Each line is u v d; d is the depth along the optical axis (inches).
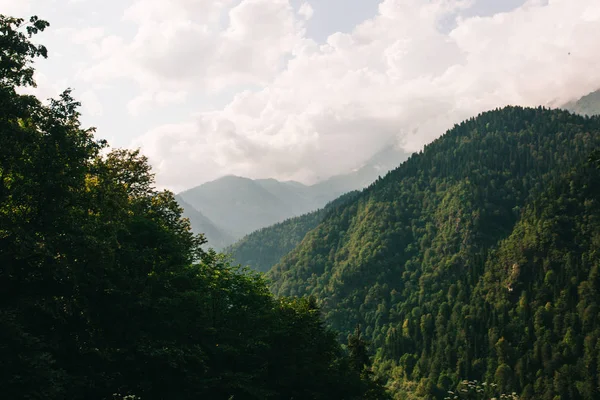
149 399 978.7
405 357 7091.5
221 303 1332.4
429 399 5792.3
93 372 868.0
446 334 7017.7
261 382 1157.7
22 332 697.0
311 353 1333.7
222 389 1066.7
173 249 1169.4
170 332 999.0
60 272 799.1
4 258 756.0
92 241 850.8
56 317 791.1
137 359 940.0
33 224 816.3
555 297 6683.1
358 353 2481.5
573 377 5300.2
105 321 922.7
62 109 896.3
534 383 5506.9
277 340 1245.7
